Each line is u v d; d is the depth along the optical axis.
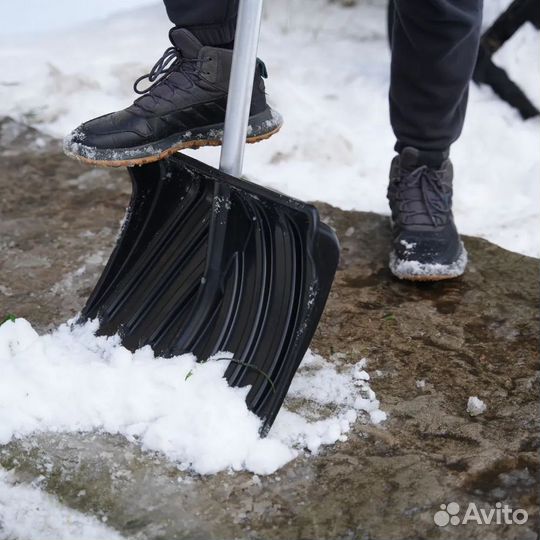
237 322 1.48
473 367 1.61
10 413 1.39
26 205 2.16
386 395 1.53
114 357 1.46
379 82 2.85
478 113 2.56
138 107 1.46
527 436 1.44
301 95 2.72
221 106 1.51
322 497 1.30
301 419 1.45
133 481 1.31
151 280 1.58
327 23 3.37
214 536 1.23
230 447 1.34
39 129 2.57
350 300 1.81
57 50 3.19
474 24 1.65
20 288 1.83
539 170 2.29
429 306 1.80
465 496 1.31
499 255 1.97
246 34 1.37
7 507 1.27
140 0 4.27
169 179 1.58
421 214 1.86
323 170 2.38
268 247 1.47
